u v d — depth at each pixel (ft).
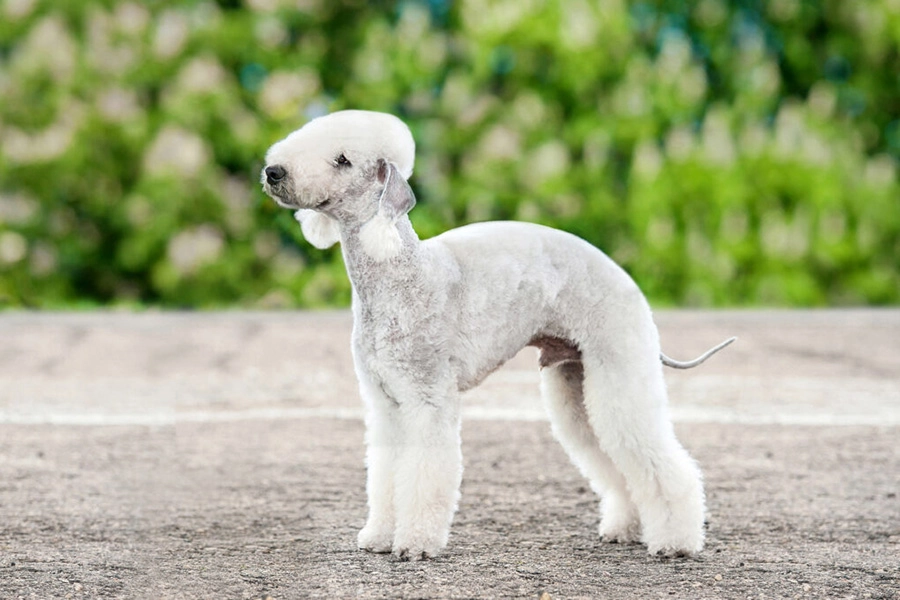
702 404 34.58
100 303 72.84
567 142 74.79
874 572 18.88
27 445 28.84
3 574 18.66
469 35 75.66
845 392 36.65
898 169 81.35
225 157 72.13
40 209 71.15
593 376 19.77
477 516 22.53
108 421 32.07
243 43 74.49
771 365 42.32
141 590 17.90
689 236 71.00
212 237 69.77
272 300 69.82
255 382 38.88
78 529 21.44
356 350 19.66
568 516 22.63
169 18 73.26
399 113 75.82
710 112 75.56
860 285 72.49
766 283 70.85
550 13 74.54
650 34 80.43
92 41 72.64
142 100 73.61
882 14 79.77
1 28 73.92
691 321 55.36
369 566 19.10
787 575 18.72
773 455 27.86
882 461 27.22
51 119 71.67
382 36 75.41
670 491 19.83
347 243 19.38
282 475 25.76
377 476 20.10
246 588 17.97
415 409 19.16
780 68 83.41
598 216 72.49
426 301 19.07
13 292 69.97
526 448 28.55
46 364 43.16
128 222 70.59
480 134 74.23
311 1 76.33
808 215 72.08
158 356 44.96
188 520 22.08
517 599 17.39
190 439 29.58
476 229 20.57
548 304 19.88
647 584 18.22
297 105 71.31
